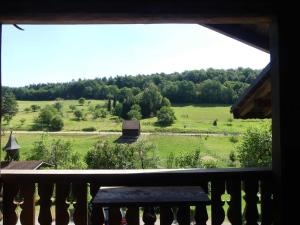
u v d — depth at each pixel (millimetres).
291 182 3506
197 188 3703
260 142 24094
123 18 3520
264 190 3828
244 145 25219
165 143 54469
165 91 70375
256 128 24641
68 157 34312
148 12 3475
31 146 53406
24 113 78875
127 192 3521
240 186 3848
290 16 3525
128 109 69625
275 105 3623
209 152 48969
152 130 59781
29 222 3732
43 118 69938
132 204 3135
